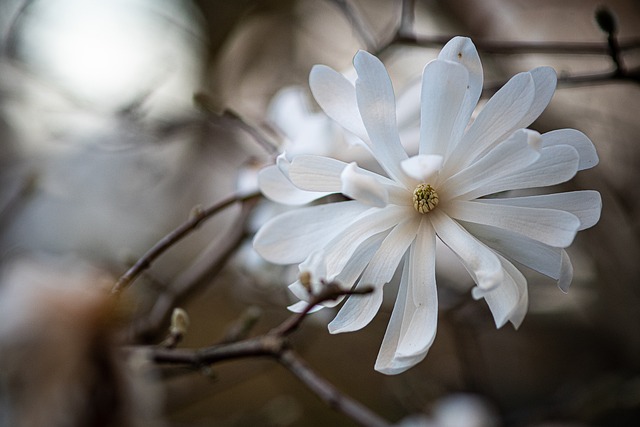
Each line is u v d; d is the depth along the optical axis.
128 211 1.00
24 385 0.47
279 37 1.09
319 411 0.99
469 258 0.50
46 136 0.89
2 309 0.47
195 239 1.05
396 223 0.51
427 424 0.79
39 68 0.85
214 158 1.01
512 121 0.50
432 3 0.99
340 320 0.51
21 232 0.92
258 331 0.94
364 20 1.05
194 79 1.03
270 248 0.50
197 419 0.97
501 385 0.99
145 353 0.55
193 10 1.04
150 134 0.82
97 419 0.47
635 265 0.88
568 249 0.92
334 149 0.63
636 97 0.94
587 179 0.84
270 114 0.69
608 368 0.96
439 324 0.99
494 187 0.50
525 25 1.05
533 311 0.91
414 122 0.60
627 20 1.05
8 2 0.84
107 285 0.49
